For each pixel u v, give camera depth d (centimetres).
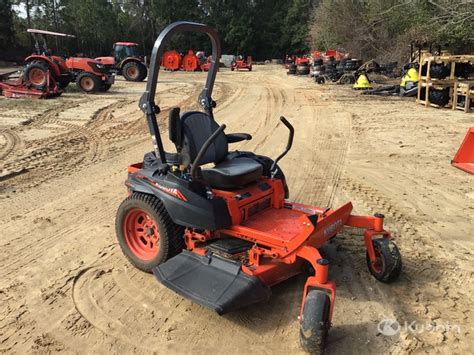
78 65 1819
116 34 5581
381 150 901
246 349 338
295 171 770
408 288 414
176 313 383
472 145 775
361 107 1452
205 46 5766
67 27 5297
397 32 2952
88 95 1747
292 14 6081
